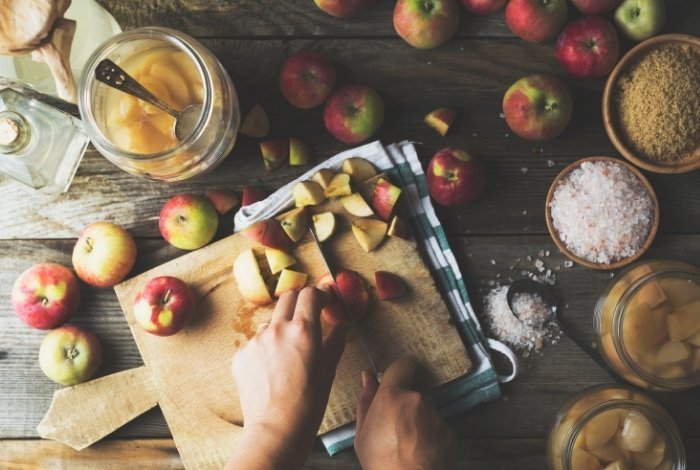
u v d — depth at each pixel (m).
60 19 0.96
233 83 1.23
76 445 1.22
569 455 1.12
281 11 1.22
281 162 1.22
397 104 1.24
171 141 1.11
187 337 1.22
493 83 1.23
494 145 1.24
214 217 1.21
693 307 1.11
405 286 1.21
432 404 1.18
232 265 1.21
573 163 1.20
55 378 1.21
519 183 1.24
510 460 1.24
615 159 1.19
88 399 1.22
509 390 1.24
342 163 1.21
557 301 1.24
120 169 1.23
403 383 1.13
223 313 1.22
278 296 1.21
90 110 1.04
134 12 1.22
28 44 0.95
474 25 1.22
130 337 1.25
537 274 1.24
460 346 1.21
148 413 1.24
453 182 1.18
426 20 1.15
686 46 1.16
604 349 1.18
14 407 1.25
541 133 1.18
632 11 1.17
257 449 0.92
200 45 1.08
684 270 1.09
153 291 1.16
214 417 1.21
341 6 1.16
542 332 1.23
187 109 1.10
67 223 1.24
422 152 1.24
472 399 1.22
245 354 1.00
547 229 1.24
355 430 1.20
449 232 1.24
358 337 1.21
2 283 1.24
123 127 1.09
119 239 1.20
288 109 1.23
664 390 1.18
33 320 1.20
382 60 1.23
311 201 1.18
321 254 1.20
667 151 1.17
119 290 1.21
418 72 1.23
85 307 1.24
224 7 1.22
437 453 1.07
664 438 1.12
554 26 1.17
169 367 1.22
